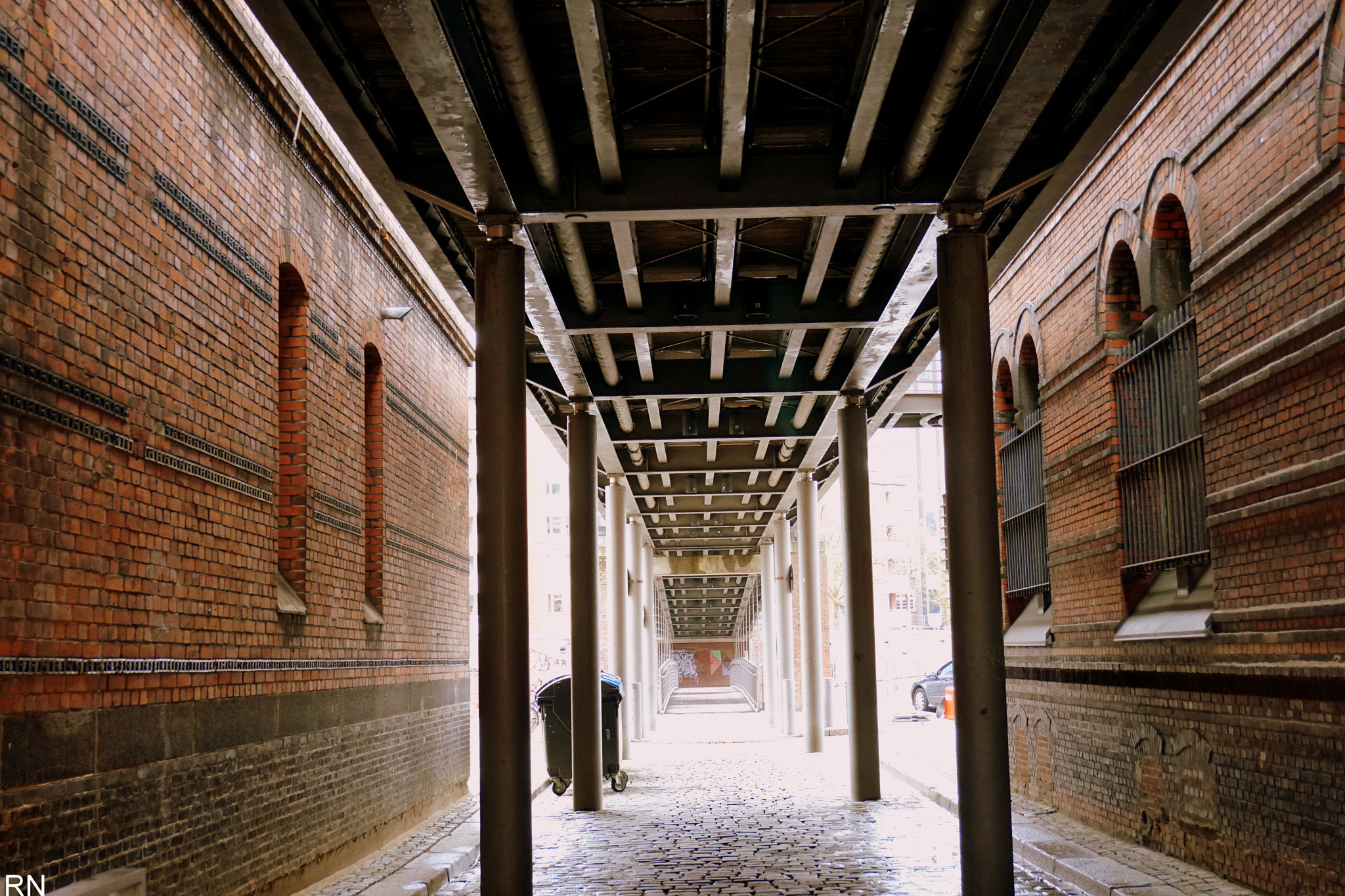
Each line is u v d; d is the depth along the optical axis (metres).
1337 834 6.19
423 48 5.68
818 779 16.09
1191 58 7.87
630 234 8.66
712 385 13.62
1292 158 6.55
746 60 5.93
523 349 7.86
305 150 8.66
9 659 4.67
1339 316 6.08
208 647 6.70
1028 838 9.54
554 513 72.69
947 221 7.79
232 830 6.96
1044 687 11.55
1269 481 6.84
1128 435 9.48
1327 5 6.12
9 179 4.75
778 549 25.52
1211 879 7.57
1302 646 6.54
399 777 11.27
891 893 7.96
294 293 8.80
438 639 13.38
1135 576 9.48
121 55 5.79
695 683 81.81
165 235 6.26
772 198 7.73
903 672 62.62
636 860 9.61
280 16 5.75
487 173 7.18
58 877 5.00
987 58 6.71
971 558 7.50
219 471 6.93
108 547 5.53
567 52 6.76
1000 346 13.07
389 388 11.40
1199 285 7.80
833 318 10.75
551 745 14.84
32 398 4.88
